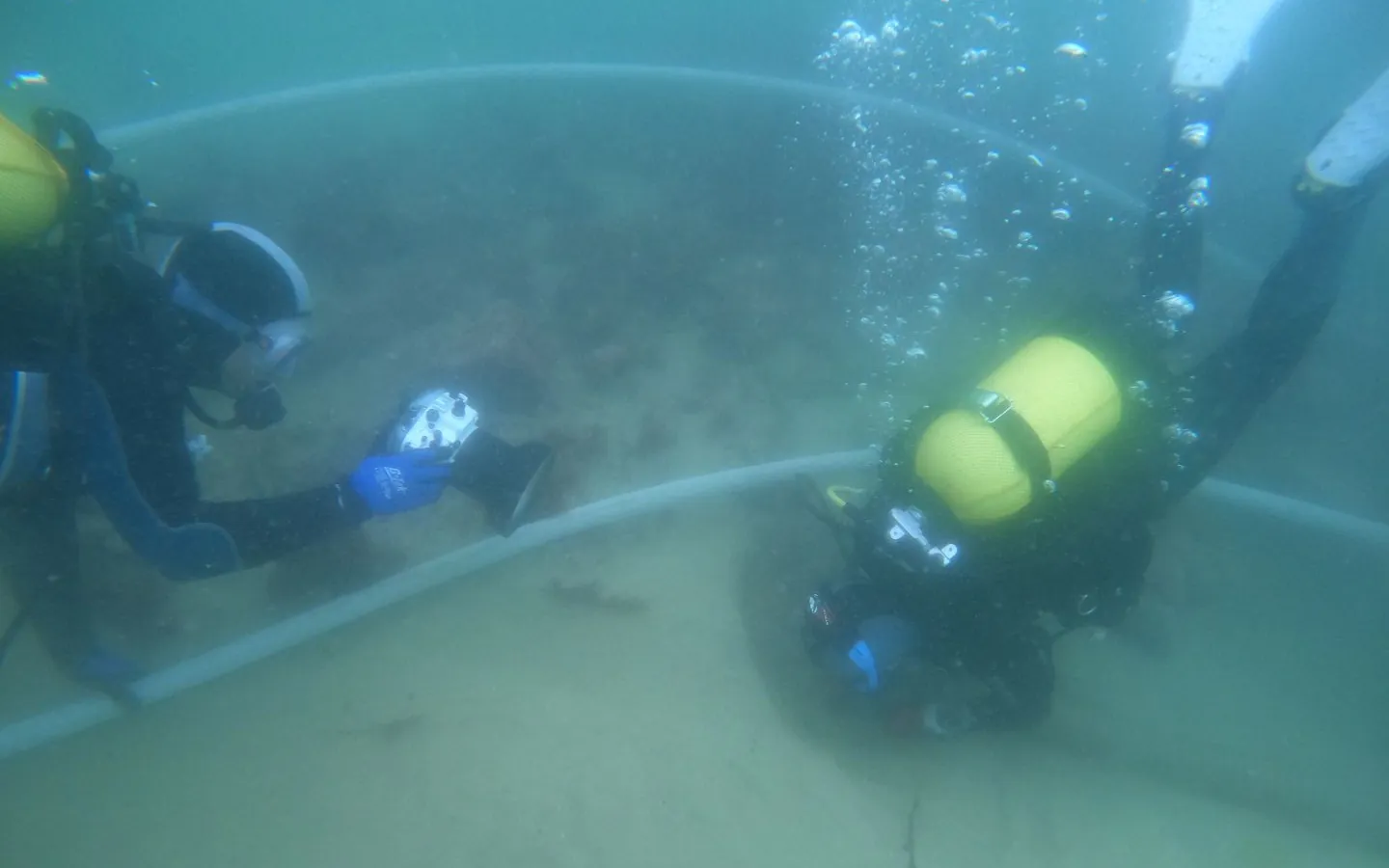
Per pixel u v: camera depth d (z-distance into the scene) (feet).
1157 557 6.17
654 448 6.63
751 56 16.74
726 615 5.52
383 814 4.41
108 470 3.50
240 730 4.83
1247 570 6.14
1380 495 6.64
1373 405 7.48
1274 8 5.79
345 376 7.21
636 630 5.39
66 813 4.46
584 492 6.28
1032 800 4.72
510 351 7.04
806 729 4.94
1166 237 6.25
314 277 8.50
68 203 3.24
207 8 22.94
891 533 3.78
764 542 5.94
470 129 12.51
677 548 5.90
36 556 3.99
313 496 4.25
